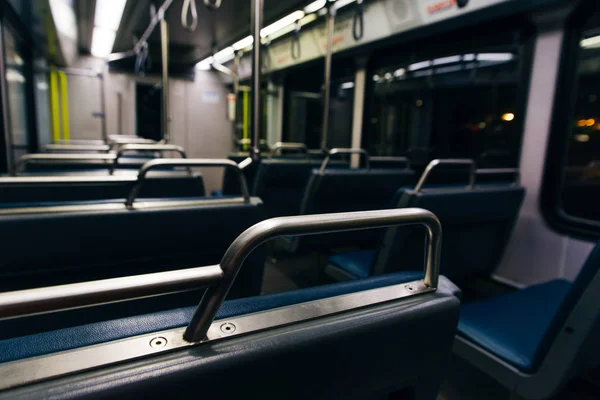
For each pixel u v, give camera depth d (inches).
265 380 20.6
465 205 67.5
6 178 44.6
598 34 84.4
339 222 22.7
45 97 204.4
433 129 126.8
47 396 15.3
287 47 172.2
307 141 203.0
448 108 121.2
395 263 64.1
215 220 52.4
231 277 19.2
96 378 16.5
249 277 57.4
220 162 52.8
